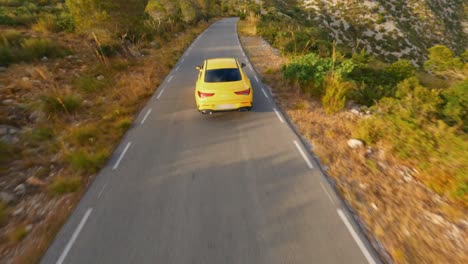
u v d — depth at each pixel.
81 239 3.92
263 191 4.84
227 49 19.97
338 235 3.81
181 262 3.48
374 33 69.06
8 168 5.77
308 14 80.50
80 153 5.96
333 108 8.14
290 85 10.79
